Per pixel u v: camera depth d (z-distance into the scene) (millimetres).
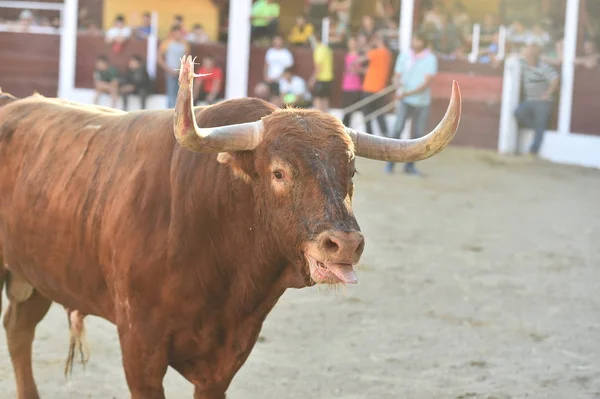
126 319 6109
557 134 26828
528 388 8727
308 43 28781
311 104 28141
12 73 30062
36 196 6762
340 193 5285
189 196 5910
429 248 14664
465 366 9273
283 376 8812
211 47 29250
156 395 6125
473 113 27703
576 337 10328
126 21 29688
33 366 8859
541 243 15391
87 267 6457
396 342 9945
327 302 11383
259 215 5688
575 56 26750
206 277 5949
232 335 6145
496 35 27766
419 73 23281
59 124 7004
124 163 6332
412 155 5781
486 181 22266
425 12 28531
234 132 5473
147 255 5957
